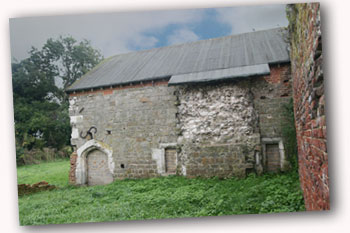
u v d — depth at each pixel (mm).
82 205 6188
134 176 8594
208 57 8477
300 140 4605
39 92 10742
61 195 7461
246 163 7070
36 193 8219
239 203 4996
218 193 5820
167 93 8336
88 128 9320
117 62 10477
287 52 7504
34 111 10625
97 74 10008
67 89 9508
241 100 7340
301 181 4883
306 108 3518
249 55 7895
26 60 10188
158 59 9516
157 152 8359
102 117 9172
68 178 9797
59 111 11578
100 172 9219
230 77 6895
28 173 9891
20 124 10211
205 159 7398
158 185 7336
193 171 7480
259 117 7645
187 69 8117
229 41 9141
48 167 10758
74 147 9484
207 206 5074
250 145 7191
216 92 7566
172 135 8203
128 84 8727
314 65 2754
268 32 8930
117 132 8930
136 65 9656
